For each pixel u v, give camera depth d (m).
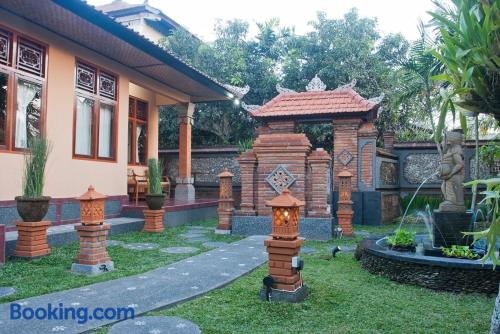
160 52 9.18
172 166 15.28
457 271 4.54
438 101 3.43
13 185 7.03
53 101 7.97
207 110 16.53
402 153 13.55
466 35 1.98
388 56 16.38
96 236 5.11
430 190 13.20
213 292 4.26
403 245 5.46
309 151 8.66
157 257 6.05
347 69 15.14
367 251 5.54
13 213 6.93
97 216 5.18
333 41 15.68
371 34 16.42
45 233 5.94
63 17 7.23
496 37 1.90
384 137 13.61
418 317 3.66
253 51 17.73
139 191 11.41
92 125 9.16
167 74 10.88
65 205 8.16
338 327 3.35
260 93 16.58
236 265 5.44
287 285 4.01
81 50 8.73
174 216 10.23
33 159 5.91
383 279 5.04
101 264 5.09
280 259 4.06
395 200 12.97
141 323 3.31
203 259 5.84
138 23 16.83
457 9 2.26
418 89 11.15
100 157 9.34
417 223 11.58
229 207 8.90
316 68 15.86
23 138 7.35
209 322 3.37
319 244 7.64
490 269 4.41
